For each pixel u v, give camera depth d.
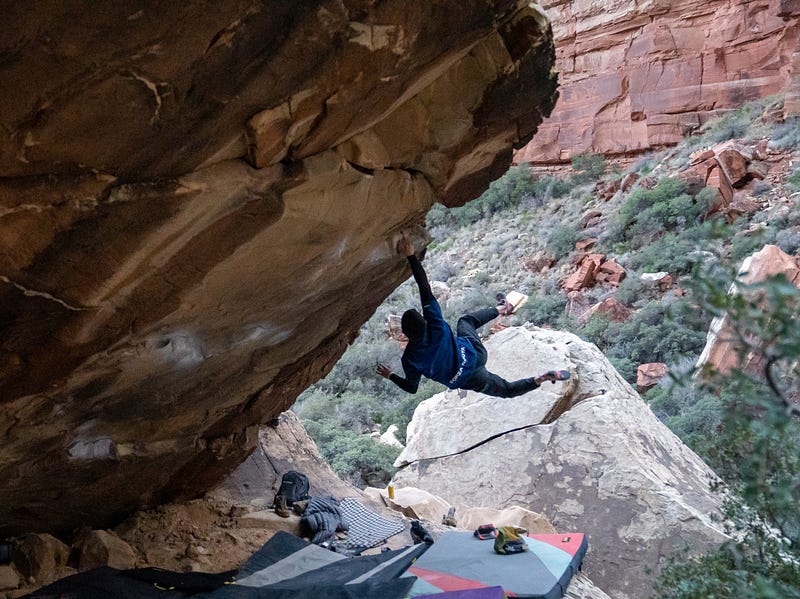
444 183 4.14
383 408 17.36
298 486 7.32
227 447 6.45
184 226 2.82
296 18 2.25
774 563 3.58
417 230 4.75
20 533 5.24
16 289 2.68
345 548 6.46
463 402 11.59
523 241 25.77
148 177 2.55
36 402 3.61
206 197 2.73
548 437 10.32
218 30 2.13
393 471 13.27
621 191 25.72
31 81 2.00
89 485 5.18
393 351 19.69
